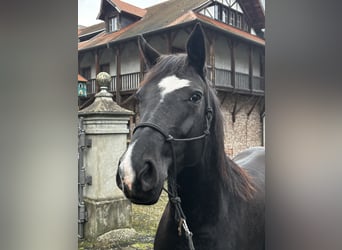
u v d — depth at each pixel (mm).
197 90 918
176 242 1098
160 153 861
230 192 1123
